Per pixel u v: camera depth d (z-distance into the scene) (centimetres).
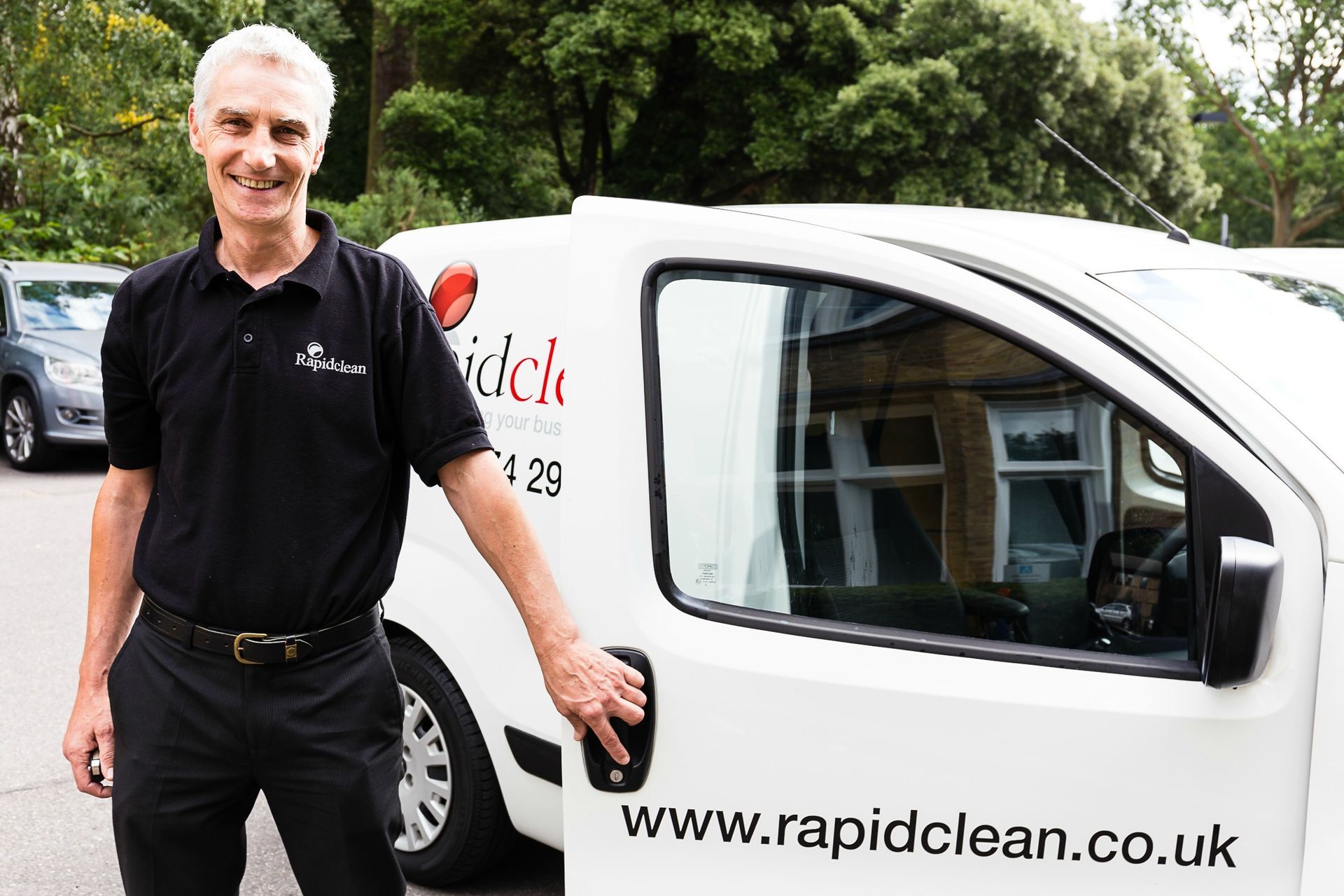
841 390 205
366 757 200
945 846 185
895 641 192
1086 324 204
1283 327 216
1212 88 3847
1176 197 2295
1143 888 179
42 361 1027
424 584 305
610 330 203
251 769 198
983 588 198
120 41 1551
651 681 195
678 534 201
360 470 196
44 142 1552
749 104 2144
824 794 189
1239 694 174
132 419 204
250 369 190
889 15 2177
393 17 2195
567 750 199
